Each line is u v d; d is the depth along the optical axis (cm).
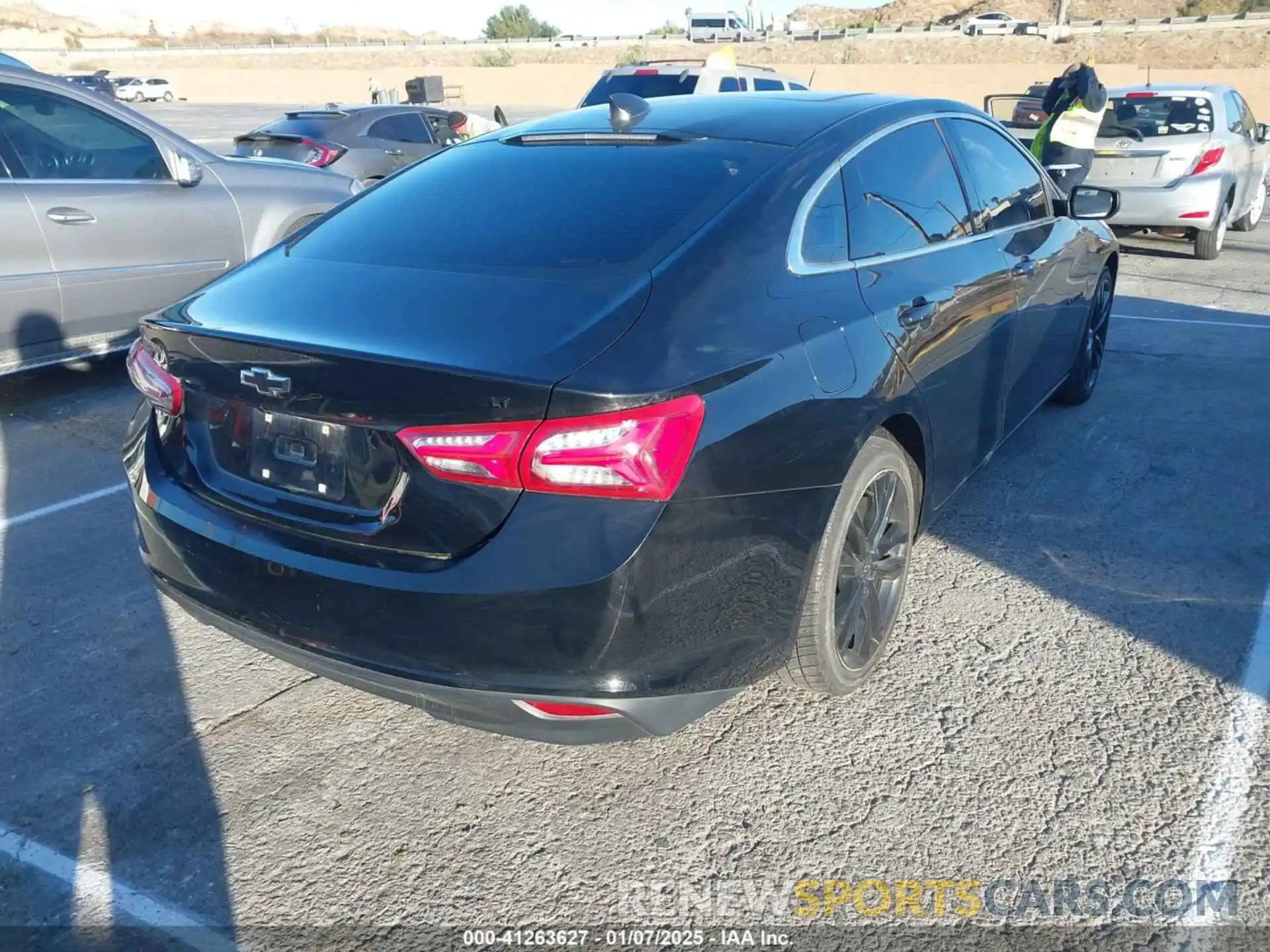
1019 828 254
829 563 269
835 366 265
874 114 339
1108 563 385
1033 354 428
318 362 231
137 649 344
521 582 215
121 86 5019
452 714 235
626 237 267
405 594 224
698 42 6116
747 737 292
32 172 553
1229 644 329
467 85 5084
